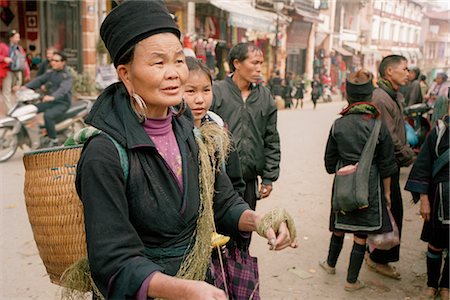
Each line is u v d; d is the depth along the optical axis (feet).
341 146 11.27
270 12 61.77
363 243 11.34
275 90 61.62
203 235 4.91
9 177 20.20
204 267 4.99
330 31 85.40
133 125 4.49
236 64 10.69
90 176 4.21
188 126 5.06
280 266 12.85
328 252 13.61
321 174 23.50
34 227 5.14
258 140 10.75
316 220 16.53
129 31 4.35
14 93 31.09
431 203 10.69
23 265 12.09
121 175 4.32
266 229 4.81
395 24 105.81
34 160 5.06
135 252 4.09
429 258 11.00
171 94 4.45
